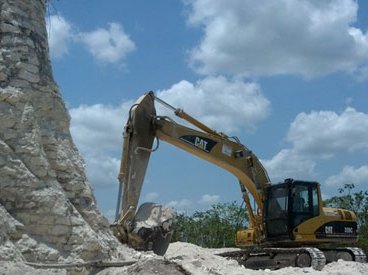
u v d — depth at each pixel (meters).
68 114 12.97
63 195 11.59
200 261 15.03
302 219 21.50
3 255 10.06
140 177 18.23
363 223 40.12
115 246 12.95
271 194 21.95
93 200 12.80
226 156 21.56
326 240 21.56
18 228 10.74
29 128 11.65
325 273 18.02
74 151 12.84
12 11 12.24
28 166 11.41
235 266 15.98
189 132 20.52
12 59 11.96
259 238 22.20
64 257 11.11
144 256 12.88
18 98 11.68
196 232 45.75
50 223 11.17
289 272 18.02
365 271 19.19
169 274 11.31
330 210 22.33
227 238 45.00
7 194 10.98
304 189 21.75
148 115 19.05
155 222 16.23
